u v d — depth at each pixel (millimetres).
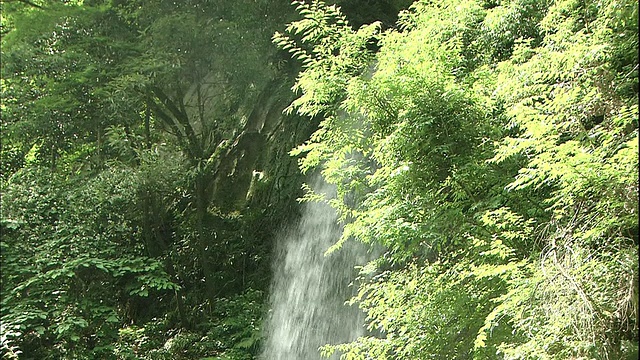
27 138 11734
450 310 4504
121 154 10977
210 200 12500
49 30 11438
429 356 4547
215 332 9578
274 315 9664
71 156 12508
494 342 4098
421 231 4688
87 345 8711
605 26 4051
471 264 4398
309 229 10148
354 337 8117
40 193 9922
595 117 4312
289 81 12906
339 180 5852
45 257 8805
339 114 5941
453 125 4805
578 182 3414
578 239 3438
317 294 9203
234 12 11547
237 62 11844
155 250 10828
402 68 4859
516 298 3445
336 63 5781
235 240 11656
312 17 5809
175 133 12523
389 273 5449
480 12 5969
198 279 11312
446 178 4762
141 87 11219
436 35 5484
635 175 3131
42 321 8477
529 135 4043
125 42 11562
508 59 5500
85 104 11555
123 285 10758
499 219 4246
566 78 4352
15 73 11336
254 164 12547
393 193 5102
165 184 10633
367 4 11242
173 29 11172
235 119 13875
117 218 10109
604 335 3018
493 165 4766
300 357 8820
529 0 5625
